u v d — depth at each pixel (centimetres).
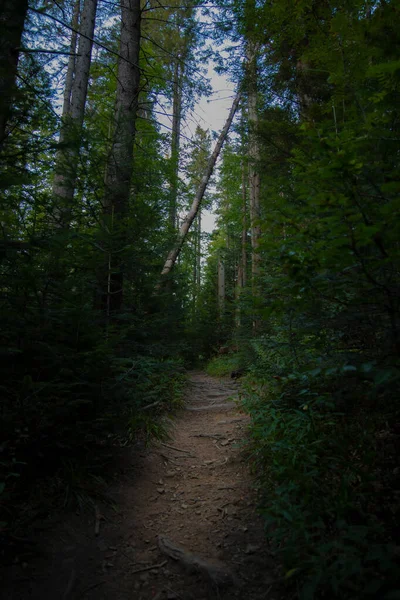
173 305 636
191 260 1772
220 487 304
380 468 229
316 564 165
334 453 257
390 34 203
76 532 236
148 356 500
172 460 369
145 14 1020
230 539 230
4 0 252
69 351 291
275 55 562
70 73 994
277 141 570
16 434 253
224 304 1554
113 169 474
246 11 493
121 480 312
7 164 285
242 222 1415
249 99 914
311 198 184
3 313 256
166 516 266
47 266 304
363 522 193
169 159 865
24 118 280
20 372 284
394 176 165
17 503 245
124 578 202
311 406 313
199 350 1252
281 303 212
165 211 545
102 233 379
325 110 325
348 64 246
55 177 627
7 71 259
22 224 329
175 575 203
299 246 200
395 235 157
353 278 195
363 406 290
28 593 186
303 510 211
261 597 179
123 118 478
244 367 823
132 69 590
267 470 294
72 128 405
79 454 313
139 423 408
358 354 222
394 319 184
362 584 155
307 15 358
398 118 208
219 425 478
